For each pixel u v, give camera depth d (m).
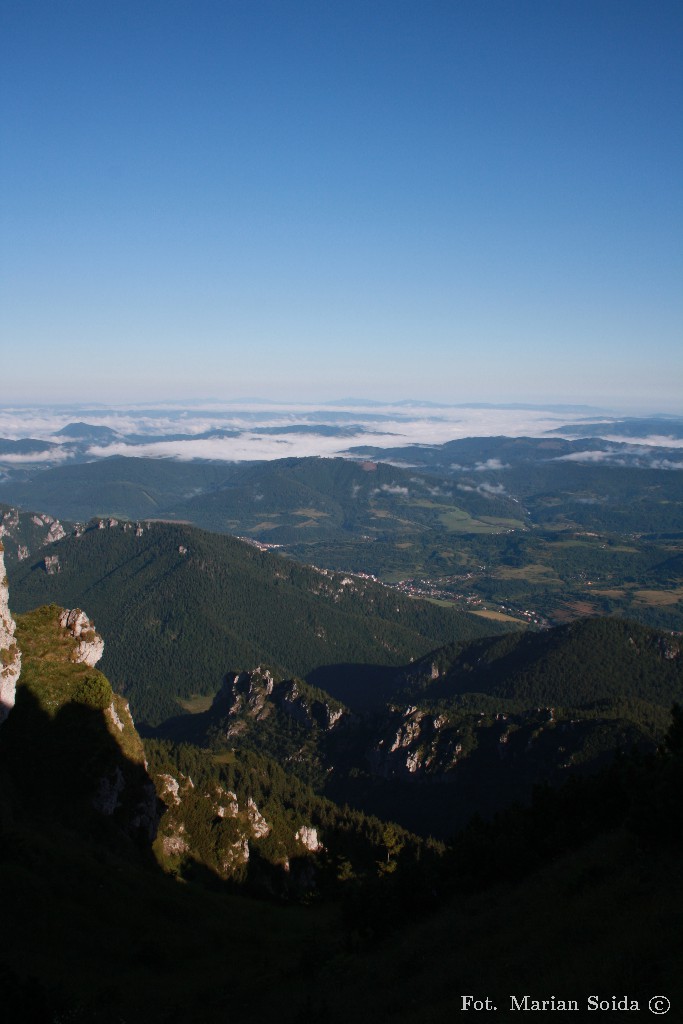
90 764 78.12
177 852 88.00
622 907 32.84
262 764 167.50
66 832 68.38
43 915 48.00
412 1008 30.98
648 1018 22.72
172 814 94.50
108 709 86.81
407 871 51.28
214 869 89.94
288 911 76.50
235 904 72.25
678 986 23.72
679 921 28.30
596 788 53.41
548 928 33.94
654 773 43.75
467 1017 27.25
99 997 40.25
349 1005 34.44
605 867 38.91
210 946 54.69
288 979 44.38
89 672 90.50
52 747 79.00
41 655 91.88
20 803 69.75
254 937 59.50
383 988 35.66
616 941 29.00
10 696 75.94
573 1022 24.12
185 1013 39.78
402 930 46.03
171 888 64.69
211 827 96.69
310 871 107.06
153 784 87.06
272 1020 36.22
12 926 45.25
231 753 171.62
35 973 40.53
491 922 38.53
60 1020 35.19
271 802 130.88
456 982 31.80
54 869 54.91
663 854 37.16
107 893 55.69
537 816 55.50
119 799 79.62
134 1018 38.62
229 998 42.38
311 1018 33.56
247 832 103.12
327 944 52.50
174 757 157.50
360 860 118.25
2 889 47.84
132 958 48.47
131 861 73.31
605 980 25.83
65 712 83.56
